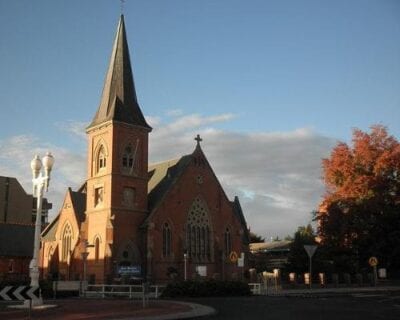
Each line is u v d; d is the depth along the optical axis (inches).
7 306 1148.5
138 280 2160.4
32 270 1171.3
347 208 2566.4
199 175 2571.4
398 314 974.4
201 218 2532.0
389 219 2452.0
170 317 903.7
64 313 975.0
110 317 899.4
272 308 1125.7
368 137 2687.0
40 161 1241.4
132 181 2383.1
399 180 2576.3
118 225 2284.7
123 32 2588.6
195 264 2443.4
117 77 2502.5
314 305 1216.8
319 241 2866.6
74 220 2529.5
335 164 2704.2
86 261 2262.6
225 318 901.8
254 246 4239.7
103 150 2401.6
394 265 2544.3
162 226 2361.0
